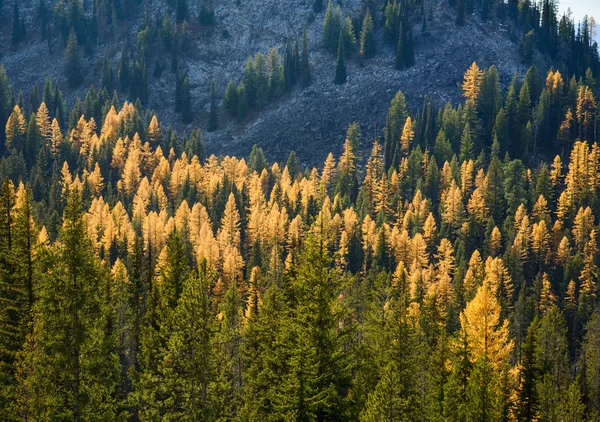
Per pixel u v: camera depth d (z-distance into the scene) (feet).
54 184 462.60
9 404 97.71
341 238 374.84
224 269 321.93
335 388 94.58
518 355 214.28
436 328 165.68
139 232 388.98
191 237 381.81
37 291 110.93
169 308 117.70
